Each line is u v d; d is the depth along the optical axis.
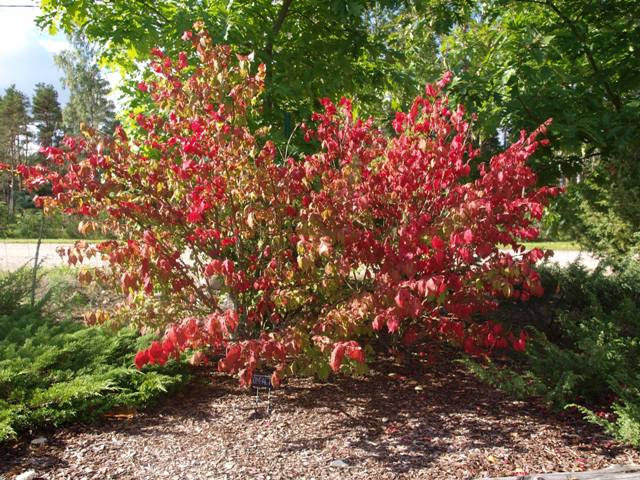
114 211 3.88
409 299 3.29
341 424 3.76
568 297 6.27
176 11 6.39
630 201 6.75
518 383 4.07
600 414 3.86
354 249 4.23
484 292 4.57
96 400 3.80
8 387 3.78
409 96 7.52
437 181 4.18
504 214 4.11
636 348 4.46
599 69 7.11
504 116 6.14
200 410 4.02
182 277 4.21
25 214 16.66
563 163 6.85
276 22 6.81
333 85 6.82
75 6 6.38
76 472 3.09
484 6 8.53
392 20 9.73
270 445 3.43
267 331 4.67
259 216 3.87
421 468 3.12
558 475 2.94
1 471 3.10
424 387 4.50
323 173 4.12
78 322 5.19
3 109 40.88
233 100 4.10
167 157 4.22
